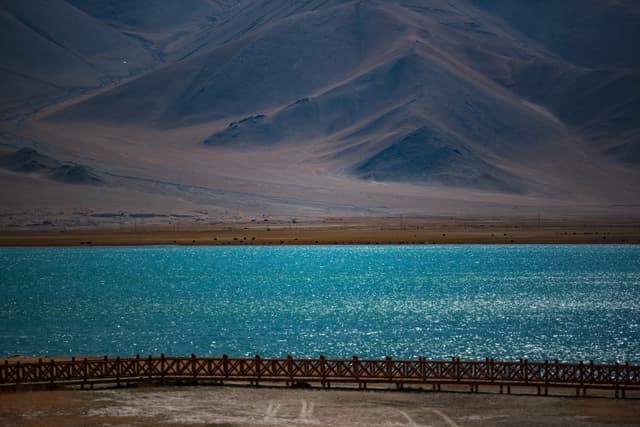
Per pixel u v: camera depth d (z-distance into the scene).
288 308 88.06
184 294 100.75
